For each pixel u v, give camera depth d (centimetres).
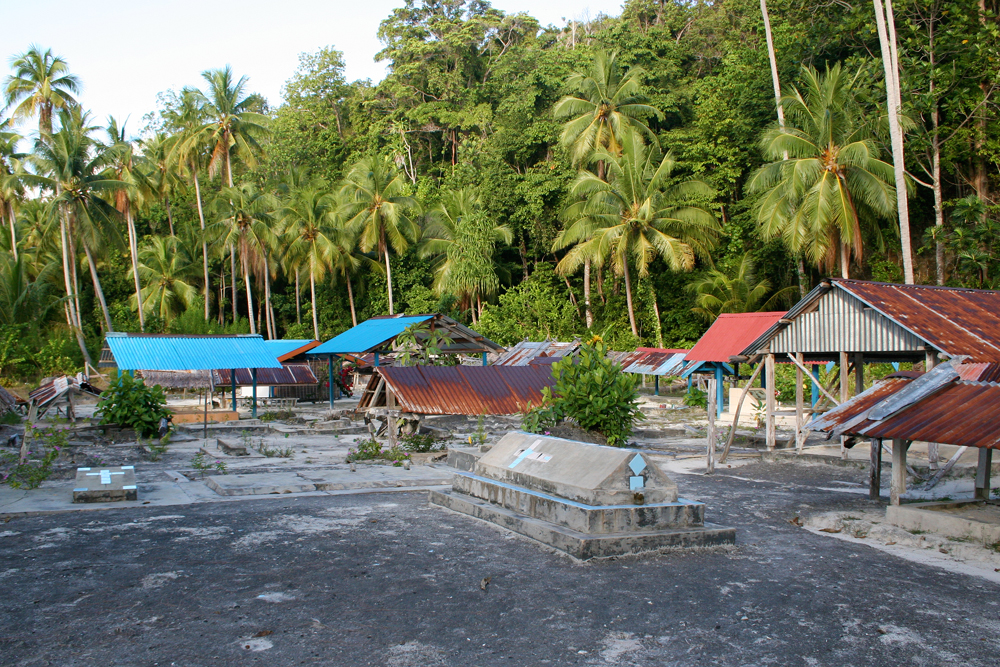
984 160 3023
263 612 629
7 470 1345
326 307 5797
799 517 993
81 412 2814
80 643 562
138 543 852
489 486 1010
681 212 3953
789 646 563
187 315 4994
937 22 3080
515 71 5650
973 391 930
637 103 4362
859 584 710
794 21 3725
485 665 528
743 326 2478
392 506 1066
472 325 4775
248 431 2200
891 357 1639
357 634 583
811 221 2894
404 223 5100
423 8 6475
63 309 4809
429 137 6084
